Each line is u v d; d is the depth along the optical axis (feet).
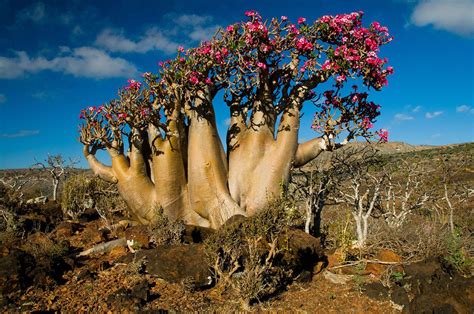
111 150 31.91
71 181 42.16
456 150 133.28
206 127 29.27
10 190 38.40
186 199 31.07
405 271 21.15
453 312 16.97
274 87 30.58
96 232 31.58
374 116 28.73
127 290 20.59
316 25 28.37
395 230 27.30
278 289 21.65
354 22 28.30
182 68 27.94
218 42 28.09
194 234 28.02
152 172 32.60
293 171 32.01
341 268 24.08
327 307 19.47
